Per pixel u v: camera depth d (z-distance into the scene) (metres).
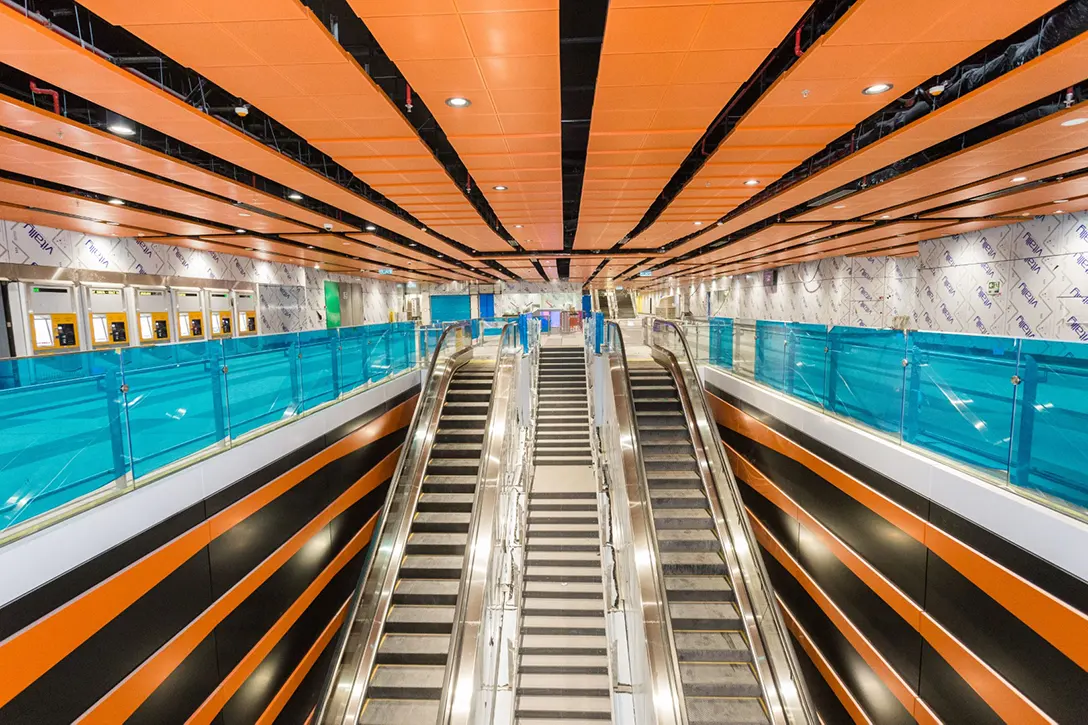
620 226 13.09
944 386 4.46
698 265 24.59
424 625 6.27
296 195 9.26
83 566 3.60
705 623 5.92
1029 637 3.55
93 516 3.69
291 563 6.43
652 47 4.29
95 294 10.16
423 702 5.70
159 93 4.75
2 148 5.63
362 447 8.71
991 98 5.06
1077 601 3.21
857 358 5.80
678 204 10.32
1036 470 3.59
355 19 4.86
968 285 12.70
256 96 5.10
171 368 4.61
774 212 10.77
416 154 6.96
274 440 6.09
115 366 4.00
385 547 6.62
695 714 5.25
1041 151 6.48
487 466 7.64
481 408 9.58
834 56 4.41
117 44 4.86
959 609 4.20
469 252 17.94
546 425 12.62
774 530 7.95
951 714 4.30
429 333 12.95
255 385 5.89
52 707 3.34
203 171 6.96
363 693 5.52
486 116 5.82
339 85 4.86
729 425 9.89
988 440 4.02
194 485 4.74
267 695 5.87
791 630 7.41
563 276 33.56
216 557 5.03
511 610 7.90
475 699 5.20
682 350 9.63
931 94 5.60
